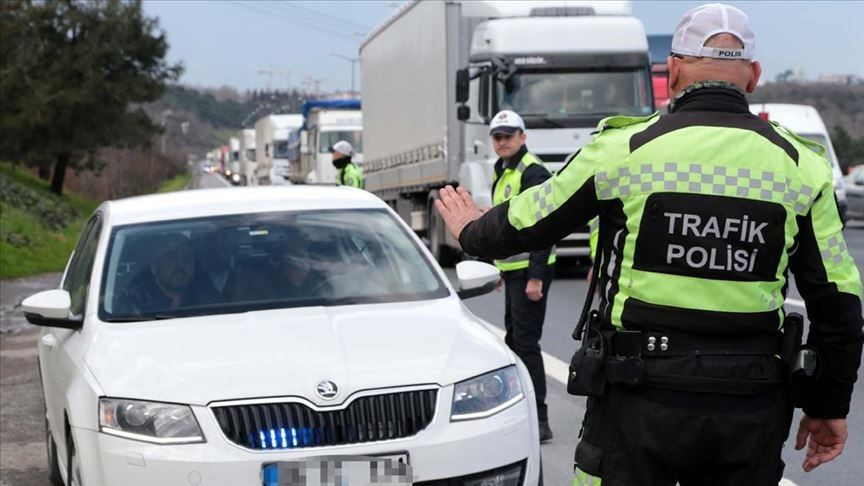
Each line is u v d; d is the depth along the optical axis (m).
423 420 7.64
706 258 5.09
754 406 5.12
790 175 5.16
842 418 5.39
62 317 9.15
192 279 9.36
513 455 7.84
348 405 7.53
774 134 5.23
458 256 32.25
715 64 5.28
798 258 5.26
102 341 8.54
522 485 7.93
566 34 26.61
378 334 8.35
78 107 61.66
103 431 7.64
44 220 45.50
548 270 11.27
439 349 8.12
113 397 7.71
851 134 100.31
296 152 72.12
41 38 61.50
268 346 8.12
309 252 9.73
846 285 5.20
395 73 37.47
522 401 8.14
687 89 5.32
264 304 9.12
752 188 5.11
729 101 5.25
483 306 22.86
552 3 27.58
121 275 9.44
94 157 68.00
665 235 5.12
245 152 112.56
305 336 8.28
